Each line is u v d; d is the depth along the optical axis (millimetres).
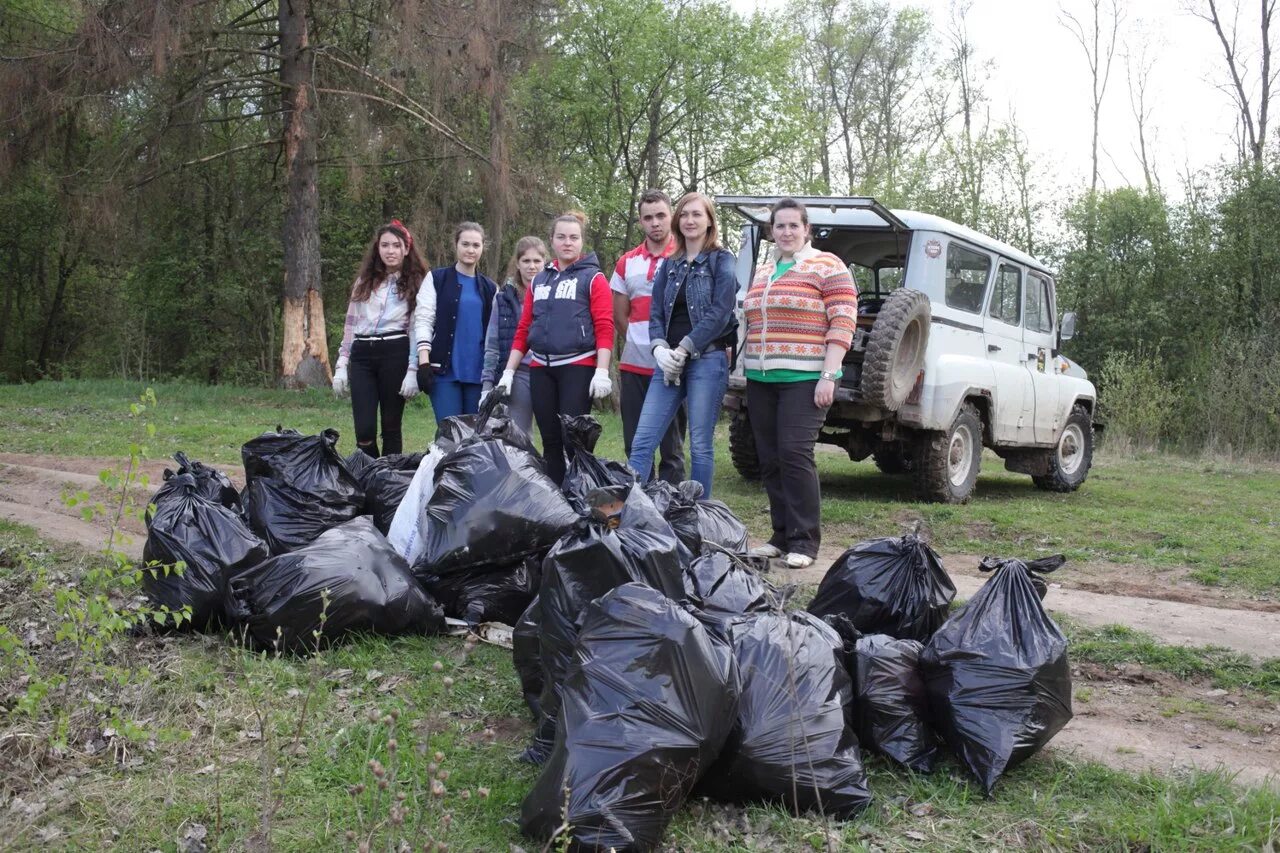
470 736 3652
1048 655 3473
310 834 2938
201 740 3543
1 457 11070
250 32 21891
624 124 30297
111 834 2943
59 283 36219
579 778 2783
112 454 11445
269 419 16484
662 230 6531
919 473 9414
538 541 4691
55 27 23781
